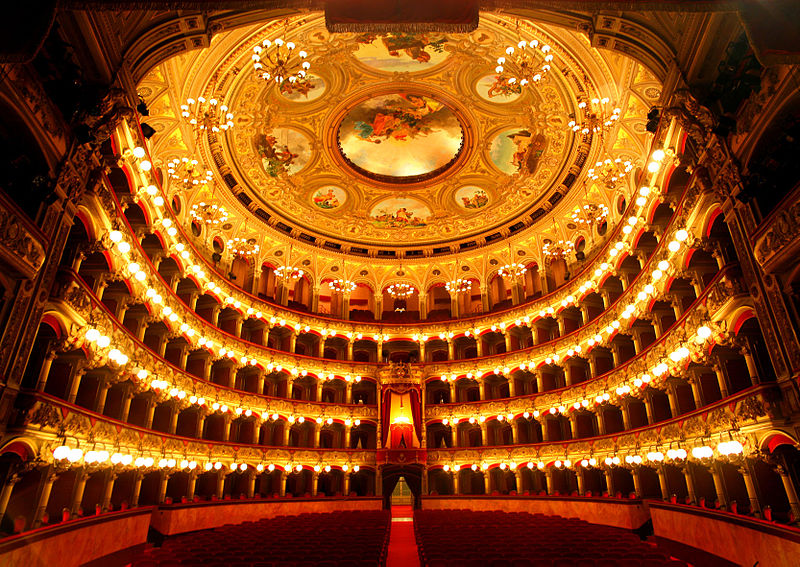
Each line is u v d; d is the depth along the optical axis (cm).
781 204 1150
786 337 1195
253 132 2923
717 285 1492
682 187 1830
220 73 2362
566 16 1415
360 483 3553
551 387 3303
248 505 2750
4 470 1178
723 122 1364
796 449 1263
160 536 2078
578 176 2998
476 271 3875
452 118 3092
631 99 2186
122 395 2059
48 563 1298
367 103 2998
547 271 3503
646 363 2262
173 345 2648
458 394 3731
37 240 1180
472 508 3155
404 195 3616
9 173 1221
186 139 2498
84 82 1301
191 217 2905
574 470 2888
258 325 3419
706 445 1723
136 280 1934
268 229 3541
